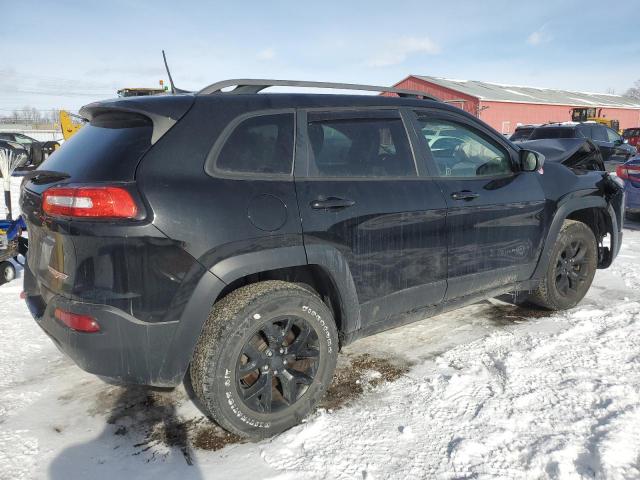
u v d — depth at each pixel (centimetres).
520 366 317
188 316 229
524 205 364
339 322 286
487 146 362
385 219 286
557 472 221
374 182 290
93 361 228
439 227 313
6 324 411
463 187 331
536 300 412
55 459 242
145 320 223
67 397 299
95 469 235
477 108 3575
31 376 325
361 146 293
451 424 261
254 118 259
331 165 279
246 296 245
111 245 219
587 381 294
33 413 281
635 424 249
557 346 346
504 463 229
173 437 259
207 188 235
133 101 249
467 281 336
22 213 278
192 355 239
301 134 271
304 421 268
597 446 233
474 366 322
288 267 275
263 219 245
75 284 227
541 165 359
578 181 410
